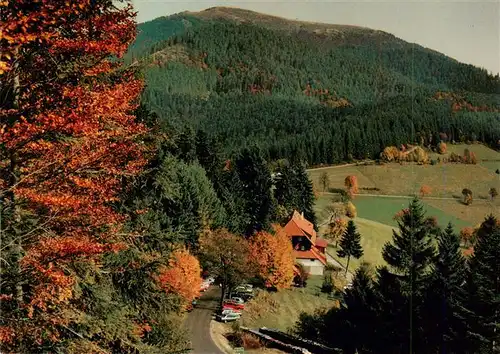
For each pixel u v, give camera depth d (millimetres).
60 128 9648
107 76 11781
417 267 39688
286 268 56094
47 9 9109
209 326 39750
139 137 12398
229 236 51281
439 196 88250
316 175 112750
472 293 30203
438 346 31328
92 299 11289
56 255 9469
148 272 12734
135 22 10781
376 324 36281
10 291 9516
